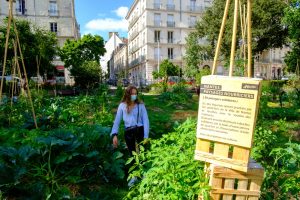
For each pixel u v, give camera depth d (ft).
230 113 7.98
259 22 99.91
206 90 8.39
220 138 8.17
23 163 14.87
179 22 177.37
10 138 20.57
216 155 8.31
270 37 105.09
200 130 8.55
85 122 28.81
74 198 13.70
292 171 11.32
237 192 8.44
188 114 42.86
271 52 191.52
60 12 144.97
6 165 14.08
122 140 20.95
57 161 14.96
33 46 82.69
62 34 145.89
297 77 63.16
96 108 37.96
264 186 10.85
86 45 148.66
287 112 36.27
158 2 173.88
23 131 22.15
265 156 15.12
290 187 10.30
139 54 194.39
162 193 9.29
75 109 37.45
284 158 12.07
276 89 54.49
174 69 133.80
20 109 34.35
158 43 167.43
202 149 8.59
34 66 83.76
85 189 14.70
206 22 114.73
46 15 142.92
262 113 22.86
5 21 88.99
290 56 76.64
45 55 85.25
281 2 96.48
